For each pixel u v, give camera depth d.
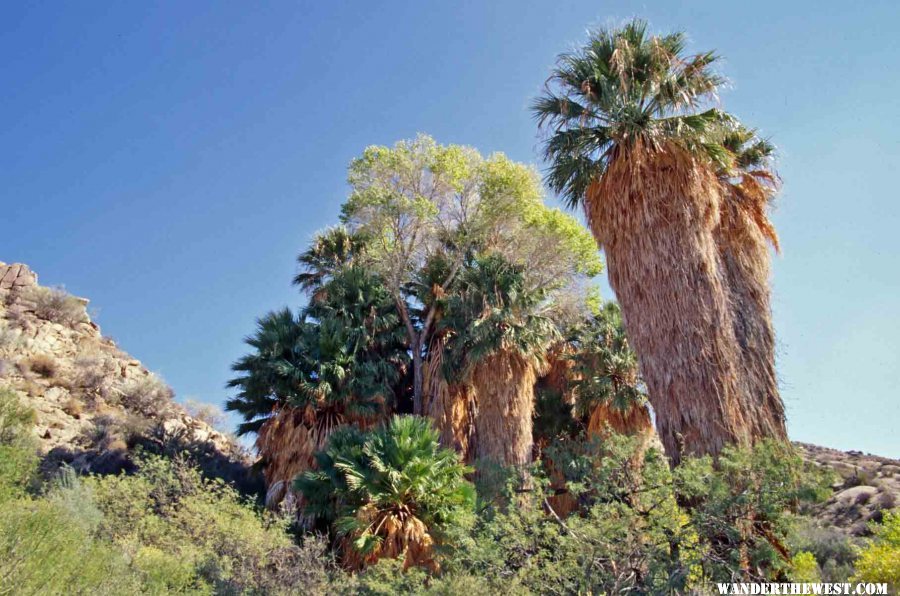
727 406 9.14
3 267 25.66
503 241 23.22
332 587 9.77
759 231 12.20
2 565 5.40
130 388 22.56
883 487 15.36
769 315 11.41
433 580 8.72
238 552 10.10
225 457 21.86
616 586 7.09
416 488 12.09
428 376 19.27
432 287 21.33
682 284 9.86
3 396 13.68
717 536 7.84
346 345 18.03
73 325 25.19
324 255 24.09
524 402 16.25
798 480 7.85
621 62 10.91
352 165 23.05
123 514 11.66
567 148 11.50
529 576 7.78
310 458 16.30
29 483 11.30
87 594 6.18
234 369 17.92
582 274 24.98
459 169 22.97
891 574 6.80
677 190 10.40
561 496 15.18
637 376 17.22
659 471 8.18
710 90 11.30
